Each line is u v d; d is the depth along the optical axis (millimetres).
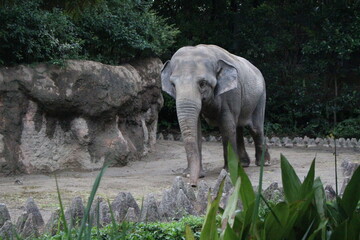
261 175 2420
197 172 11109
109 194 10391
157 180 12297
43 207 9047
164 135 23578
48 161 13664
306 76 24594
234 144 12789
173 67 12078
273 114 24656
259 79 14266
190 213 7793
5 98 13102
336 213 2746
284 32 24625
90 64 14430
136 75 16125
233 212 2477
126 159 14758
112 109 14492
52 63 13781
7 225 6059
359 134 22453
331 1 24031
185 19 25281
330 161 15734
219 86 12227
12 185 11508
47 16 13828
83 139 14070
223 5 25172
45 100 13430
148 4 18109
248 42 24578
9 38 13453
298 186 2715
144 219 7234
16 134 13188
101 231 5844
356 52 24328
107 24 16156
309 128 23719
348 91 23828
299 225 2604
